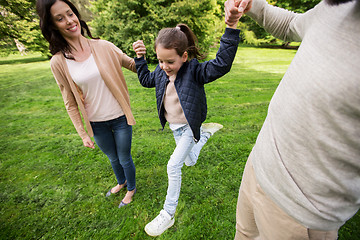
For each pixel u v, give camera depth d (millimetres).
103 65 1477
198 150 1946
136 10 9055
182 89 1312
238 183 2195
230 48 1088
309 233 753
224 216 1850
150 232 1690
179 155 1500
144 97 5164
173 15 8547
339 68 552
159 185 2234
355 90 523
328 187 647
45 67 10391
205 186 2172
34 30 11383
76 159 2766
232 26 1058
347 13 558
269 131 812
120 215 1920
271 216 839
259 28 19656
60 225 1873
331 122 583
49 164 2686
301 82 654
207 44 10016
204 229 1750
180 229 1761
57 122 4004
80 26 1397
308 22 772
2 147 3109
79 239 1750
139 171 2455
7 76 8391
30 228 1860
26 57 15234
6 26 10875
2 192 2258
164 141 3066
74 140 3283
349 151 586
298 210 727
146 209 1958
